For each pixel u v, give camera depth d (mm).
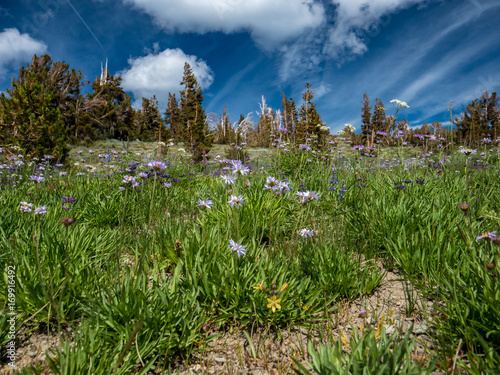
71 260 2584
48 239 2652
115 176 6344
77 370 1600
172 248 2967
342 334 2094
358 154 5406
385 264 3049
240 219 3551
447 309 1998
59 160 11953
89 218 4133
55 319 2268
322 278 2523
